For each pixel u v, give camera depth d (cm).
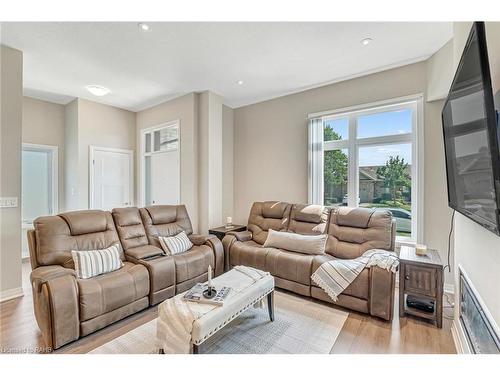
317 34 248
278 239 321
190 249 319
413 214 307
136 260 264
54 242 228
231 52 283
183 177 427
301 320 226
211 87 388
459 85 135
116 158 489
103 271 232
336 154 369
